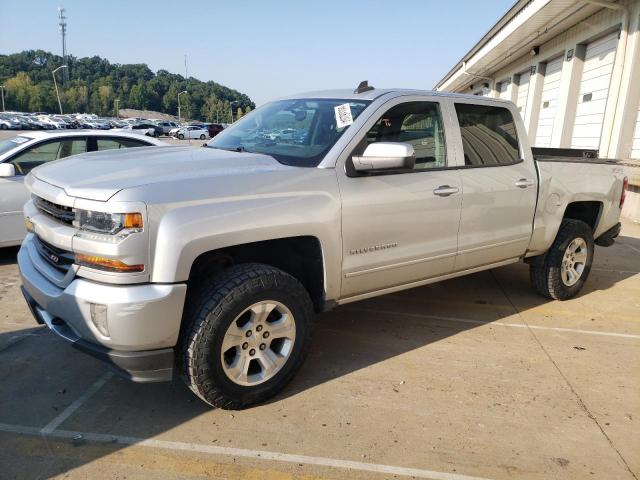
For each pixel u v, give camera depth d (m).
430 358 3.91
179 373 3.05
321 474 2.62
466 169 4.10
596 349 4.18
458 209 4.01
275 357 3.17
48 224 3.00
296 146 3.62
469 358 3.93
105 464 2.63
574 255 5.23
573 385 3.58
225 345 2.93
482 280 5.92
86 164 3.24
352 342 4.16
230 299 2.88
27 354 3.76
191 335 2.85
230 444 2.82
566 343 4.27
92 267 2.71
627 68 10.75
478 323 4.64
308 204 3.17
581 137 13.48
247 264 3.09
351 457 2.75
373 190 3.49
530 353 4.06
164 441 2.83
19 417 3.01
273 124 4.02
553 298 5.24
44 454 2.69
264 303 3.04
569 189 4.93
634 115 10.71
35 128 58.66
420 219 3.77
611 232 5.64
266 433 2.93
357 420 3.08
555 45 15.02
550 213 4.81
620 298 5.46
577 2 11.51
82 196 2.73
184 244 2.71
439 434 2.97
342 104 3.76
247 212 2.93
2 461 2.63
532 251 4.82
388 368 3.73
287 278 3.12
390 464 2.71
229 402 3.03
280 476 2.59
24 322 4.33
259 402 3.18
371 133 3.58
